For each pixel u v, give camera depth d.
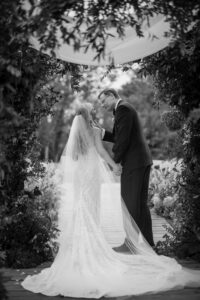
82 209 3.61
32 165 4.13
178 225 4.47
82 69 4.30
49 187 5.94
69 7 2.38
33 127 3.97
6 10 2.40
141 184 4.24
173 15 2.45
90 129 3.90
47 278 3.31
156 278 3.27
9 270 3.74
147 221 4.32
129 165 4.21
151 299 2.99
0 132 2.60
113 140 4.39
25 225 4.08
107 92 4.38
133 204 4.20
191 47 3.23
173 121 4.31
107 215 3.90
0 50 2.48
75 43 2.36
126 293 3.07
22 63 3.08
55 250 4.29
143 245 3.84
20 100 3.32
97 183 3.75
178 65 3.77
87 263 3.37
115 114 4.31
